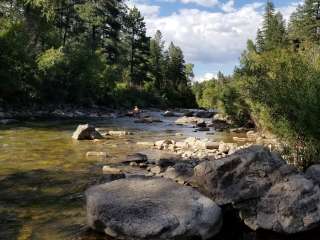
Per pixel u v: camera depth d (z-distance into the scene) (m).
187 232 7.17
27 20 46.53
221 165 8.39
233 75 31.02
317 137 11.03
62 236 7.44
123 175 11.11
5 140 18.91
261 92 14.13
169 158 15.21
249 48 62.75
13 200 9.56
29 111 36.12
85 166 13.55
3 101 35.78
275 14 74.50
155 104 74.94
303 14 71.12
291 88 12.01
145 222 7.19
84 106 46.88
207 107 99.94
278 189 7.96
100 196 7.77
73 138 20.55
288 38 68.75
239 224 8.05
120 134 23.77
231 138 23.80
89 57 48.25
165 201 7.55
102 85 53.09
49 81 42.09
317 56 16.69
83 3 65.00
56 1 49.66
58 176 12.01
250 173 8.28
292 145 11.72
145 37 78.25
